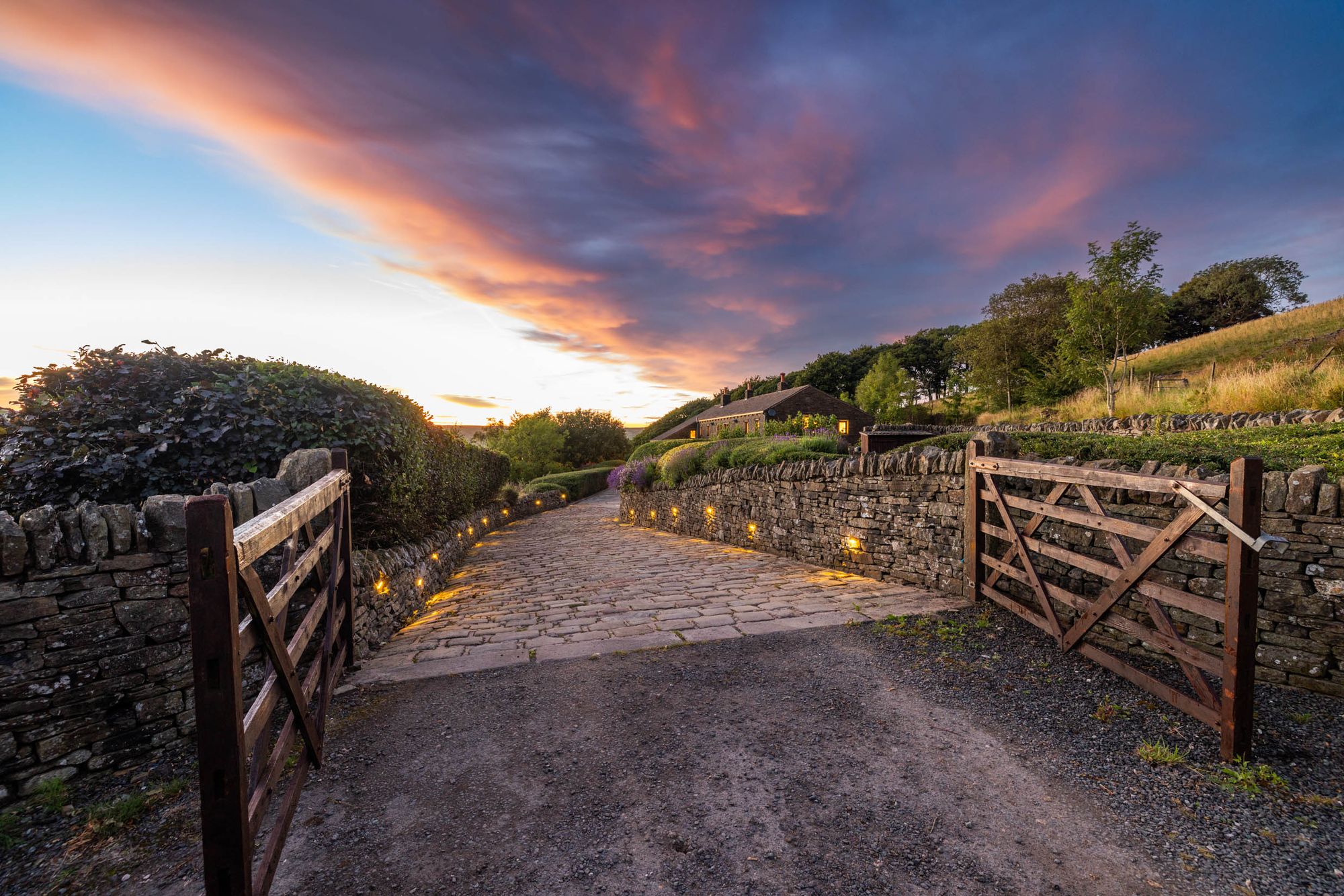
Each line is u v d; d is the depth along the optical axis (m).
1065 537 5.03
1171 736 3.26
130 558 3.24
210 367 5.35
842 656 4.64
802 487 9.19
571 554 11.62
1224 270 46.84
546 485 31.59
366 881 2.33
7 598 2.87
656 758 3.23
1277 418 9.62
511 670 4.50
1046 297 33.62
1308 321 25.62
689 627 5.47
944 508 6.38
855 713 3.70
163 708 3.33
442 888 2.29
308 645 4.25
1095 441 5.87
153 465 4.89
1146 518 4.34
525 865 2.42
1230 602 3.00
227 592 1.78
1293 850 2.36
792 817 2.69
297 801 2.86
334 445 5.52
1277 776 2.82
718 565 9.17
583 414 55.78
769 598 6.54
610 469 48.16
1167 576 4.24
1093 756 3.12
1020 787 2.89
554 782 3.03
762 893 2.24
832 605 6.06
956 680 4.12
